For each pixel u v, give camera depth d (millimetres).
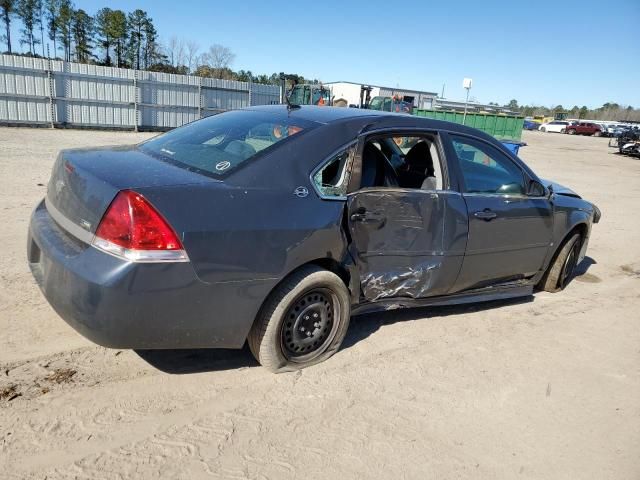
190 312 2697
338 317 3402
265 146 3141
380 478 2498
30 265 3131
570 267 5414
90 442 2529
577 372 3742
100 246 2533
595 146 37281
